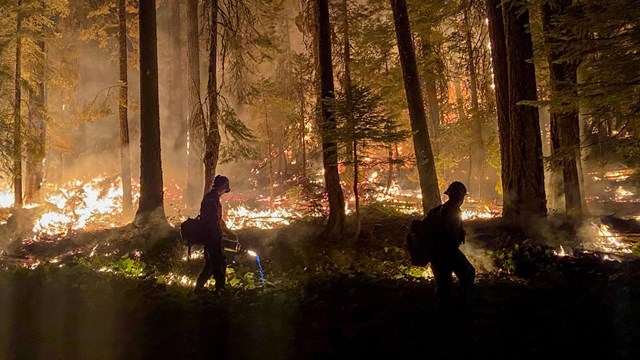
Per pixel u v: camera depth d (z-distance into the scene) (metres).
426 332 4.98
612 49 7.82
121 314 6.30
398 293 6.27
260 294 6.35
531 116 11.20
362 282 6.69
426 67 17.69
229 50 15.82
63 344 5.80
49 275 8.73
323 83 12.66
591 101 8.17
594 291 5.80
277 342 5.15
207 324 5.62
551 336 4.70
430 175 12.95
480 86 17.09
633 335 4.56
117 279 8.42
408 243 5.67
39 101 19.27
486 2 12.43
